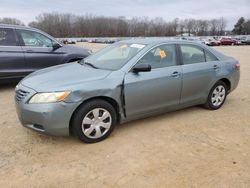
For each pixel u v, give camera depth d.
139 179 2.93
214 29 113.88
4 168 3.11
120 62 4.13
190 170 3.11
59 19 99.12
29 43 6.82
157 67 4.27
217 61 5.14
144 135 4.02
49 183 2.86
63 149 3.57
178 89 4.50
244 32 103.88
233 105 5.63
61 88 3.44
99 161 3.29
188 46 4.76
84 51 7.78
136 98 4.01
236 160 3.34
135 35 105.62
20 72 6.69
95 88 3.61
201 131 4.21
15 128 4.24
